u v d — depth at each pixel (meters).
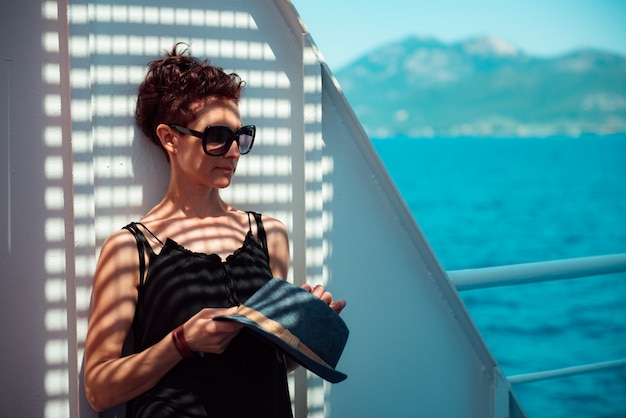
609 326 18.19
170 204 1.85
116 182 1.90
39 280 1.86
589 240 31.69
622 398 11.52
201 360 1.70
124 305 1.70
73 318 1.85
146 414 1.69
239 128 1.77
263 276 1.80
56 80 1.83
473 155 70.56
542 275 2.45
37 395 1.89
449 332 2.39
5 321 1.85
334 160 2.18
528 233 33.16
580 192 45.34
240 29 2.03
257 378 1.74
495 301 20.67
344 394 2.26
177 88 1.73
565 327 18.30
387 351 2.30
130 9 1.89
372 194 2.24
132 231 1.73
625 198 42.47
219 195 2.03
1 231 1.83
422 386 2.36
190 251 1.75
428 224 35.50
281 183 2.12
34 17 1.80
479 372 2.44
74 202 1.80
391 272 2.29
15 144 1.82
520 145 83.81
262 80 2.07
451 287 2.30
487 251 29.75
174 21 1.94
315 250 2.13
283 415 1.80
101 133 1.87
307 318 1.61
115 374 1.65
